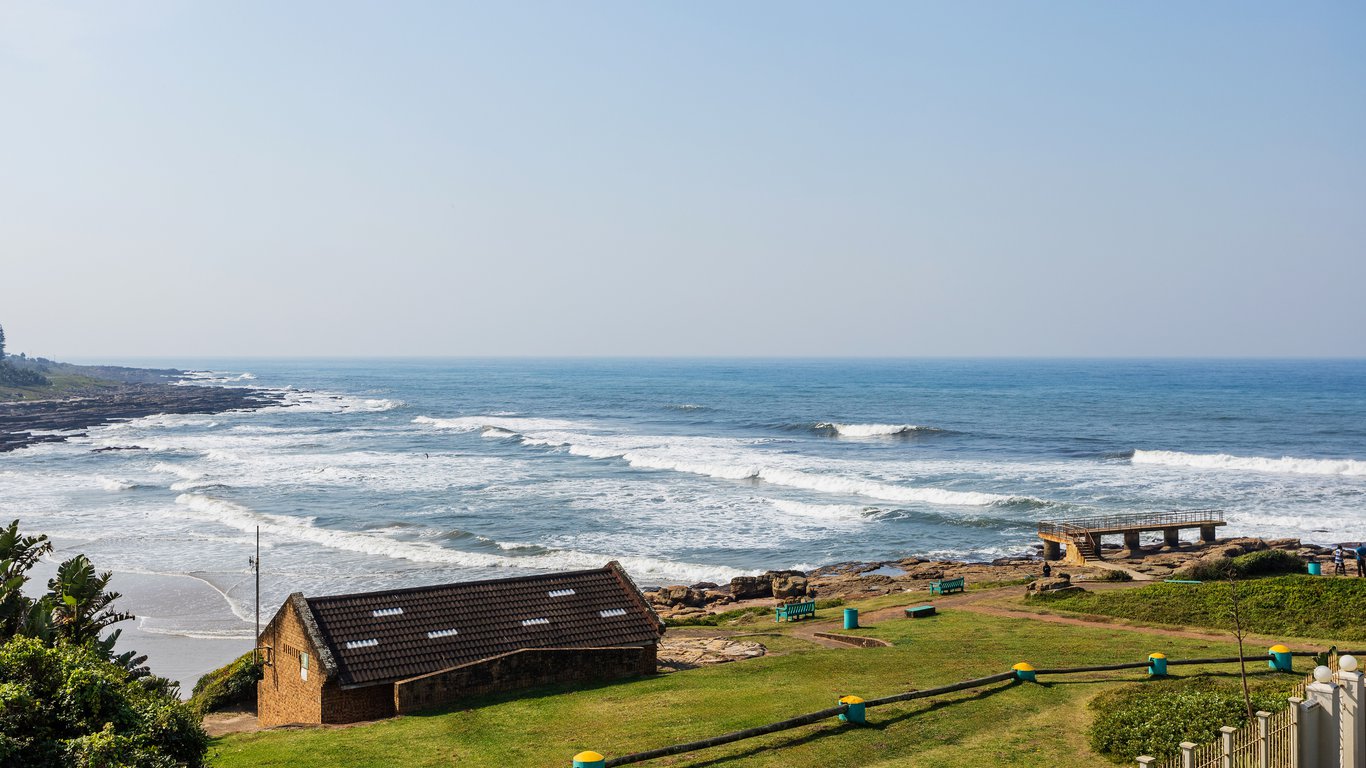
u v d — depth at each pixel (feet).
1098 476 295.89
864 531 222.07
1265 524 215.51
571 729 75.51
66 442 446.19
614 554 199.21
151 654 133.69
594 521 233.35
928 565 184.65
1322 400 634.43
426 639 90.68
